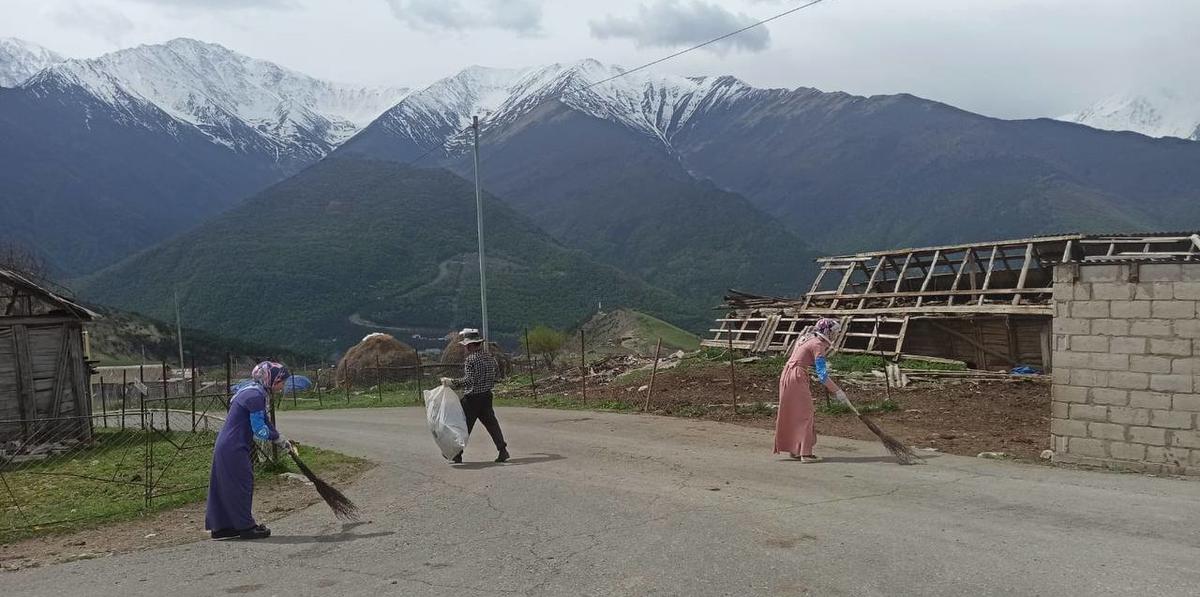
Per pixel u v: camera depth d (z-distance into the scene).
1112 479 8.53
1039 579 5.21
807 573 5.48
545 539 6.72
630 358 28.95
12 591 6.08
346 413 23.33
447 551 6.53
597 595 5.25
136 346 67.19
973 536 6.25
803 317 22.73
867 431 11.99
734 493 8.16
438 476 10.27
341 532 7.46
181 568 6.47
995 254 19.56
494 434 11.23
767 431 12.83
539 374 32.12
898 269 22.56
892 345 20.55
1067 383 9.50
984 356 19.11
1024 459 9.81
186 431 18.47
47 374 16.91
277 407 28.34
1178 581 5.11
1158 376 8.89
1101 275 9.28
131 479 11.76
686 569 5.68
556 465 10.56
